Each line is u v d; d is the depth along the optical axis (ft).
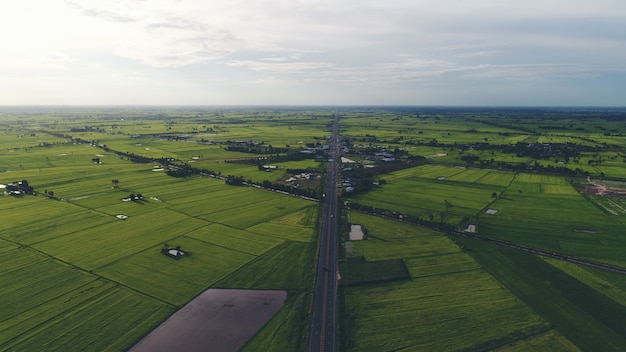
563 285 315.37
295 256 370.94
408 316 273.75
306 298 299.58
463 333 254.68
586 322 266.98
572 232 428.56
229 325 266.57
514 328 259.39
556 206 522.47
